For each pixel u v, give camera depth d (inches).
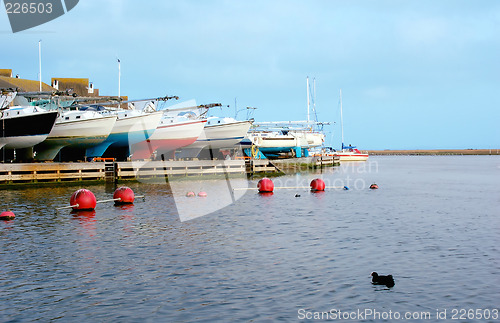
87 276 510.3
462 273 515.2
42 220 852.0
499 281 487.8
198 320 399.9
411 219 861.8
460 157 6702.8
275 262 557.6
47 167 1539.1
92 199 979.3
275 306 427.2
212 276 506.9
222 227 781.3
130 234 726.5
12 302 438.9
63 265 552.1
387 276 480.7
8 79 2319.1
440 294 454.0
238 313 412.8
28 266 548.1
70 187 1504.7
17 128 1557.6
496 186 1601.9
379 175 2252.7
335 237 696.4
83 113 1697.8
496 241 670.5
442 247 632.4
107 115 1706.4
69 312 416.5
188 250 619.5
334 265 545.0
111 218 875.4
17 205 1048.2
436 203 1104.8
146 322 396.5
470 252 605.3
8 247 640.4
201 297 448.1
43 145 1774.1
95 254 601.0
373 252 604.4
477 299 442.0
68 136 1712.6
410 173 2443.4
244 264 550.3
